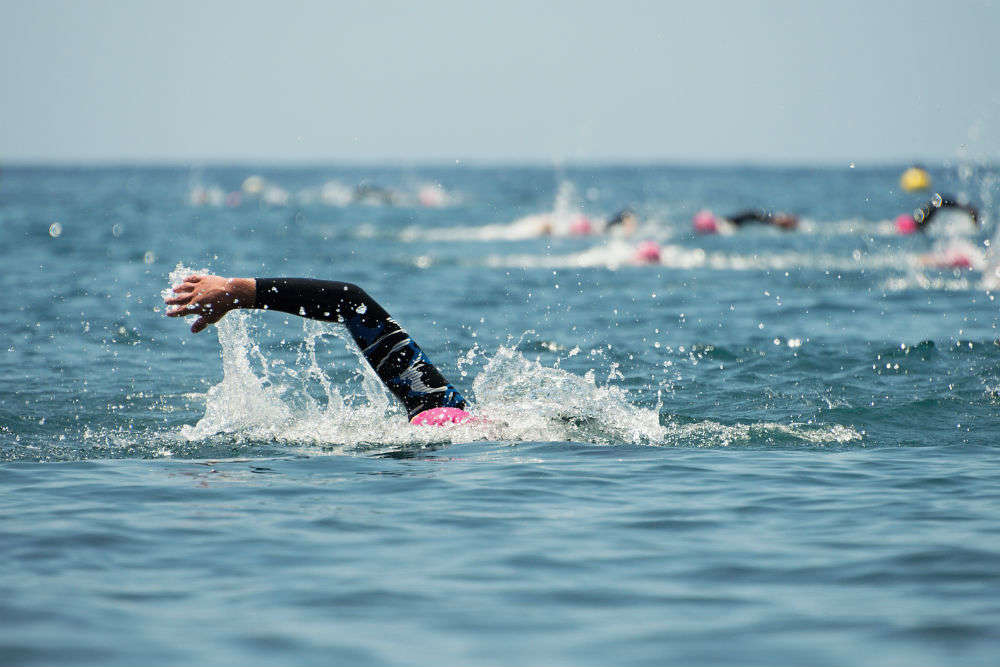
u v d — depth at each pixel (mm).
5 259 79125
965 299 55594
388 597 13742
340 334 29406
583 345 39281
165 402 29234
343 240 107812
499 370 29562
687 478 20781
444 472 21125
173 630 12438
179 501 18703
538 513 18078
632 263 81375
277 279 23734
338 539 16406
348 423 26125
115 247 92500
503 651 11891
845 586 14211
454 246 100500
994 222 90875
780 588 14156
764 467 21828
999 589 13898
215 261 78562
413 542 16281
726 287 63188
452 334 42125
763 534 16859
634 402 28969
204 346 39156
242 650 11836
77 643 11930
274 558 15391
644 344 39562
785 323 46281
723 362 35438
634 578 14609
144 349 38469
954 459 22625
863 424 26516
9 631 12266
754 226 121875
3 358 36281
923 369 33625
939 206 91062
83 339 40656
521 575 14719
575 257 86625
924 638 12172
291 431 25375
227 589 14008
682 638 12305
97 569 14812
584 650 11938
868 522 17484
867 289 61375
